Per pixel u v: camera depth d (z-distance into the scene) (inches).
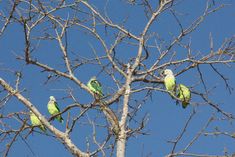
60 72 553.3
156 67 566.3
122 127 474.6
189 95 579.5
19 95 488.4
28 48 522.9
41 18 524.1
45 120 486.3
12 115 452.8
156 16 554.3
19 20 497.7
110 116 475.5
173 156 451.5
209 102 518.3
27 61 535.5
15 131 451.5
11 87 489.4
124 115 483.8
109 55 567.2
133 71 533.3
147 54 571.8
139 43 554.6
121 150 467.8
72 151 472.7
